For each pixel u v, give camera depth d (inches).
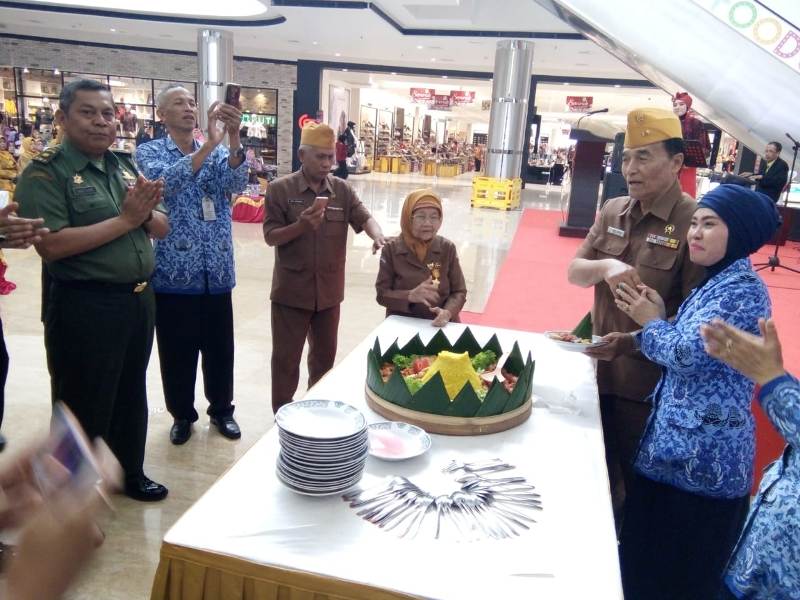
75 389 84.0
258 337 171.8
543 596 40.2
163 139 108.6
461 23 438.3
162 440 114.0
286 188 109.3
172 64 622.5
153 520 90.4
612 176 310.2
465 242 320.8
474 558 43.6
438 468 56.0
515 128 464.4
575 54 499.8
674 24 142.1
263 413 127.5
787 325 188.7
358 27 450.0
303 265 109.7
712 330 48.0
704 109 149.9
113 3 455.5
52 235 75.9
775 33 133.7
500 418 64.0
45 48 604.7
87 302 81.2
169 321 107.3
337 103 712.4
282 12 418.0
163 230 91.9
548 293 223.9
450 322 104.0
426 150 990.4
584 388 77.9
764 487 52.5
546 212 473.4
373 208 438.9
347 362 81.6
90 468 28.4
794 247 343.6
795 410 44.6
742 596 52.4
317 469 48.1
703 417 60.1
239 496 49.4
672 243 77.0
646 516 67.2
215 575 42.5
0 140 278.7
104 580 77.4
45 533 25.9
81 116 78.0
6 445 107.8
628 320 83.0
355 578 40.7
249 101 659.4
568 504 51.2
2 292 195.3
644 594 69.1
